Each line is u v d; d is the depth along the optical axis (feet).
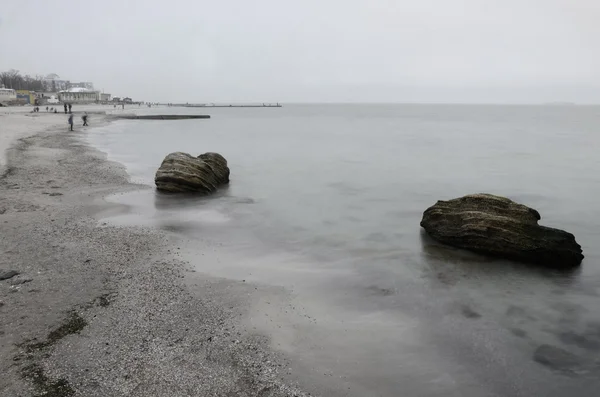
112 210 51.98
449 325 28.04
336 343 24.91
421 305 30.71
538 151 146.00
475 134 235.40
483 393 21.27
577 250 39.83
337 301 30.66
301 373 21.77
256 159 117.70
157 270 33.83
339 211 59.77
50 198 55.67
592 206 66.23
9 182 63.26
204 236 44.42
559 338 27.25
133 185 68.13
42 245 37.99
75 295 28.73
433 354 24.45
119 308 27.17
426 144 171.73
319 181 84.07
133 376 20.59
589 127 309.01
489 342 26.23
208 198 63.46
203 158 73.72
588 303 32.32
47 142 120.67
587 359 24.98
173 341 23.88
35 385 19.54
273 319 27.22
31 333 23.84
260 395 19.80
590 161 119.85
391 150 146.61
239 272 35.09
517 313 30.32
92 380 20.11
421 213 59.36
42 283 30.32
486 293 33.22
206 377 20.86
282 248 42.57
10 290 28.99
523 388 21.95
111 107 527.40
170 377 20.68
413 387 21.30
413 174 95.04
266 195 68.49
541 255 38.55
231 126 290.56
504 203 42.57
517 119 471.21
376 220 55.01
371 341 25.41
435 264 38.78
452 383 21.85
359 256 40.81
